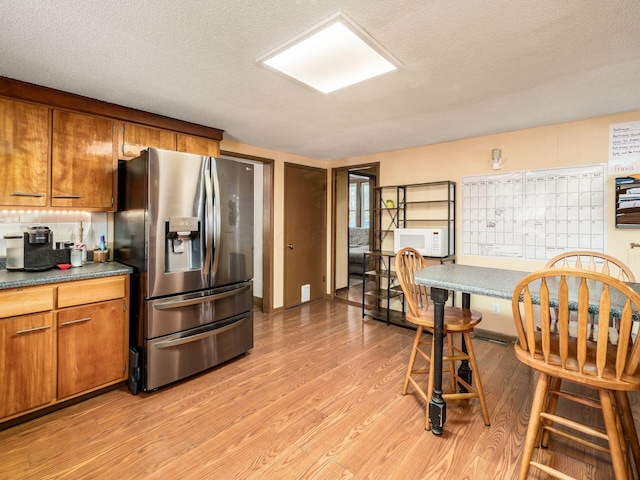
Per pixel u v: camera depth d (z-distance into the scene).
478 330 3.45
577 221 2.89
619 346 1.19
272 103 2.50
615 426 1.25
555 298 1.41
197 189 2.47
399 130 3.21
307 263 4.74
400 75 2.02
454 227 3.61
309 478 1.50
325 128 3.16
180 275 2.38
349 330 3.56
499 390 2.28
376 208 4.27
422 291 2.55
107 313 2.21
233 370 2.60
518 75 2.02
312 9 1.40
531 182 3.12
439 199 3.72
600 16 1.44
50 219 2.46
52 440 1.75
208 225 2.51
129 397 2.20
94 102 2.41
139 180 2.31
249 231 2.90
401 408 2.06
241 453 1.66
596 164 2.80
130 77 2.06
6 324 1.80
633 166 2.65
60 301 2.00
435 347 1.82
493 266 3.35
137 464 1.58
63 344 2.01
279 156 4.27
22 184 2.11
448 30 1.55
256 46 1.70
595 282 1.73
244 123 3.01
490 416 1.97
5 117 2.05
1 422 1.81
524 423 1.91
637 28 1.52
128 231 2.46
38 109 2.18
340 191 5.36
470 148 3.49
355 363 2.72
